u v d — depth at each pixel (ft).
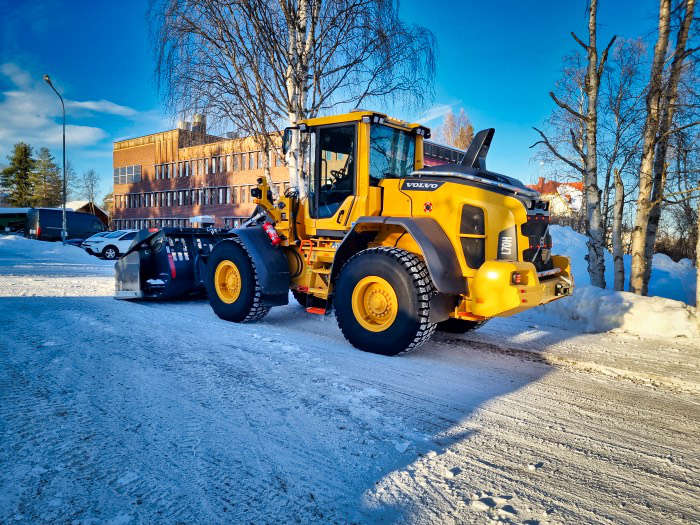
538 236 14.69
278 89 31.22
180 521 5.87
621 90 33.63
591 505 6.61
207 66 31.12
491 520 6.12
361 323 14.97
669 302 20.02
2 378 11.12
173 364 12.65
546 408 10.59
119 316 19.33
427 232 14.16
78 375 11.46
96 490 6.50
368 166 16.10
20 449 7.63
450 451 8.18
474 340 17.47
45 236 93.56
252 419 9.16
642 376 13.29
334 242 17.15
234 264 18.83
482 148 16.89
